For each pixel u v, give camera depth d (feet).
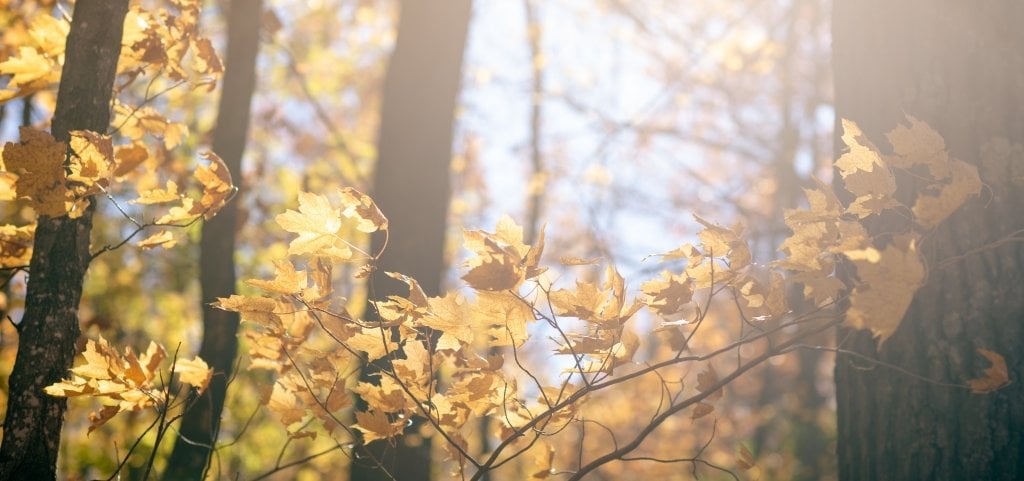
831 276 7.25
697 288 7.54
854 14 10.05
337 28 38.17
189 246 28.48
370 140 41.11
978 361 8.43
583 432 8.14
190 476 15.16
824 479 39.58
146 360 8.87
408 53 17.01
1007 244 8.44
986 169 8.65
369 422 8.11
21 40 14.20
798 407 49.37
